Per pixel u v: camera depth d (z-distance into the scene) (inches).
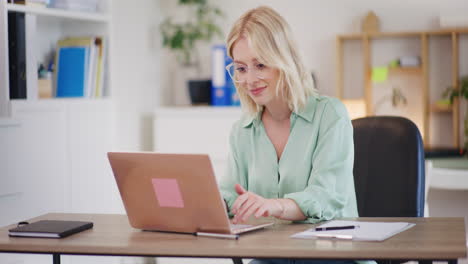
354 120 95.3
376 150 91.5
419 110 175.3
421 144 89.7
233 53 78.1
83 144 129.3
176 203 68.3
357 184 92.1
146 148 179.5
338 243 61.4
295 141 80.0
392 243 60.6
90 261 128.2
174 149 173.9
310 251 59.0
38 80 124.6
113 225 75.2
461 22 165.2
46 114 120.3
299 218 72.2
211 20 187.3
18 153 112.5
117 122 165.2
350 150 77.9
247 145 84.7
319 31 179.8
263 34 75.7
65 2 128.7
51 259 116.5
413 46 174.1
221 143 170.6
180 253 62.4
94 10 135.3
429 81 172.9
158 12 185.3
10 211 110.7
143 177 69.2
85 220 78.7
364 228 66.9
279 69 76.9
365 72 173.0
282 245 61.4
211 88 178.9
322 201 73.4
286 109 81.0
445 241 60.9
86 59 132.8
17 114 113.6
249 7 185.0
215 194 65.6
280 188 80.5
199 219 67.7
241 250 60.8
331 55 179.2
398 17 174.4
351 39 178.2
